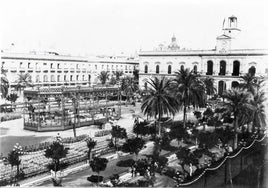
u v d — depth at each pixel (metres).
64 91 56.88
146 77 113.75
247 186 28.52
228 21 96.56
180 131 42.94
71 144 42.81
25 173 30.59
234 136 39.81
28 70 91.75
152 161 29.67
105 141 44.56
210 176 30.06
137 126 43.94
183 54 105.44
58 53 116.12
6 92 69.88
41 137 46.78
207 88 75.75
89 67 113.00
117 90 72.94
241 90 42.44
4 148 39.41
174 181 29.33
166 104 46.12
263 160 34.66
